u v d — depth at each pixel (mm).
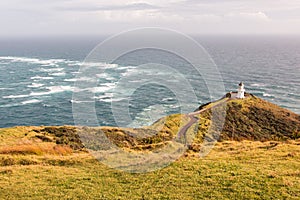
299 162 22547
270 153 25531
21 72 179875
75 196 17234
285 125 63938
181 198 16609
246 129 57031
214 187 17906
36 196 17359
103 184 18891
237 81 154750
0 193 17844
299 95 145250
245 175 19516
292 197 16219
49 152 29938
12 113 104062
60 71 175875
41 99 119562
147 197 16875
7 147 30125
